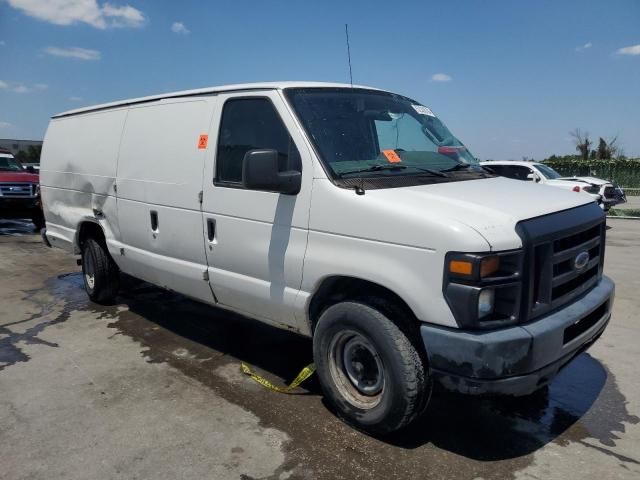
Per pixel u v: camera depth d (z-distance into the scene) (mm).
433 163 4078
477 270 2781
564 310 3203
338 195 3346
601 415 3752
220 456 3252
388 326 3164
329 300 3648
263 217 3783
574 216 3359
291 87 3883
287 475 3070
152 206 4793
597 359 4711
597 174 30109
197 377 4352
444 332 2910
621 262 9086
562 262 3211
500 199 3316
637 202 23328
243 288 4027
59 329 5516
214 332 5402
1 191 12414
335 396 3578
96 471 3111
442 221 2912
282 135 3734
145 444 3381
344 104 4000
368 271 3184
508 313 2932
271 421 3656
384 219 3115
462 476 3057
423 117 4613
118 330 5469
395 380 3145
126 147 5152
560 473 3088
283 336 5285
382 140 4016
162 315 5945
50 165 6688
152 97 4973
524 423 3646
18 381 4289
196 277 4434
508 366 2834
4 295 6844
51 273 8117
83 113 6098
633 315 5949
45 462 3197
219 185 4102
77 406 3873
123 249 5328
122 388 4156
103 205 5570
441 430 3549
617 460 3217
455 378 2926
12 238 11711
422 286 2971
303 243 3551
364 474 3072
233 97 4117
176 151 4527
